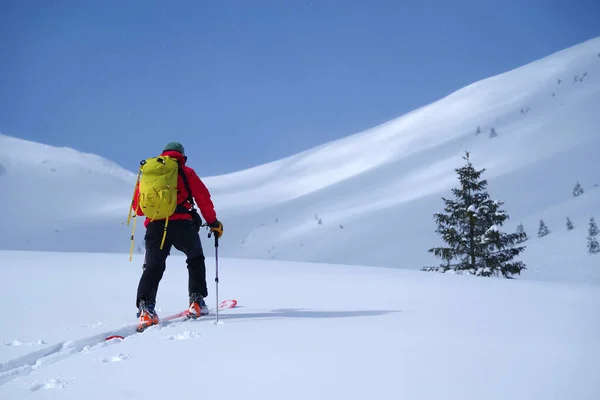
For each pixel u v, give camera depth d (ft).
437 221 75.66
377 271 33.53
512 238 72.49
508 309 16.02
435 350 9.62
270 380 7.72
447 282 26.27
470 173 74.33
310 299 18.79
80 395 7.15
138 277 25.76
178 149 15.52
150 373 8.21
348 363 8.66
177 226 14.67
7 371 8.96
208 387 7.43
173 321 14.33
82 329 12.55
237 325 12.84
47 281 23.52
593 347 9.93
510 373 8.01
